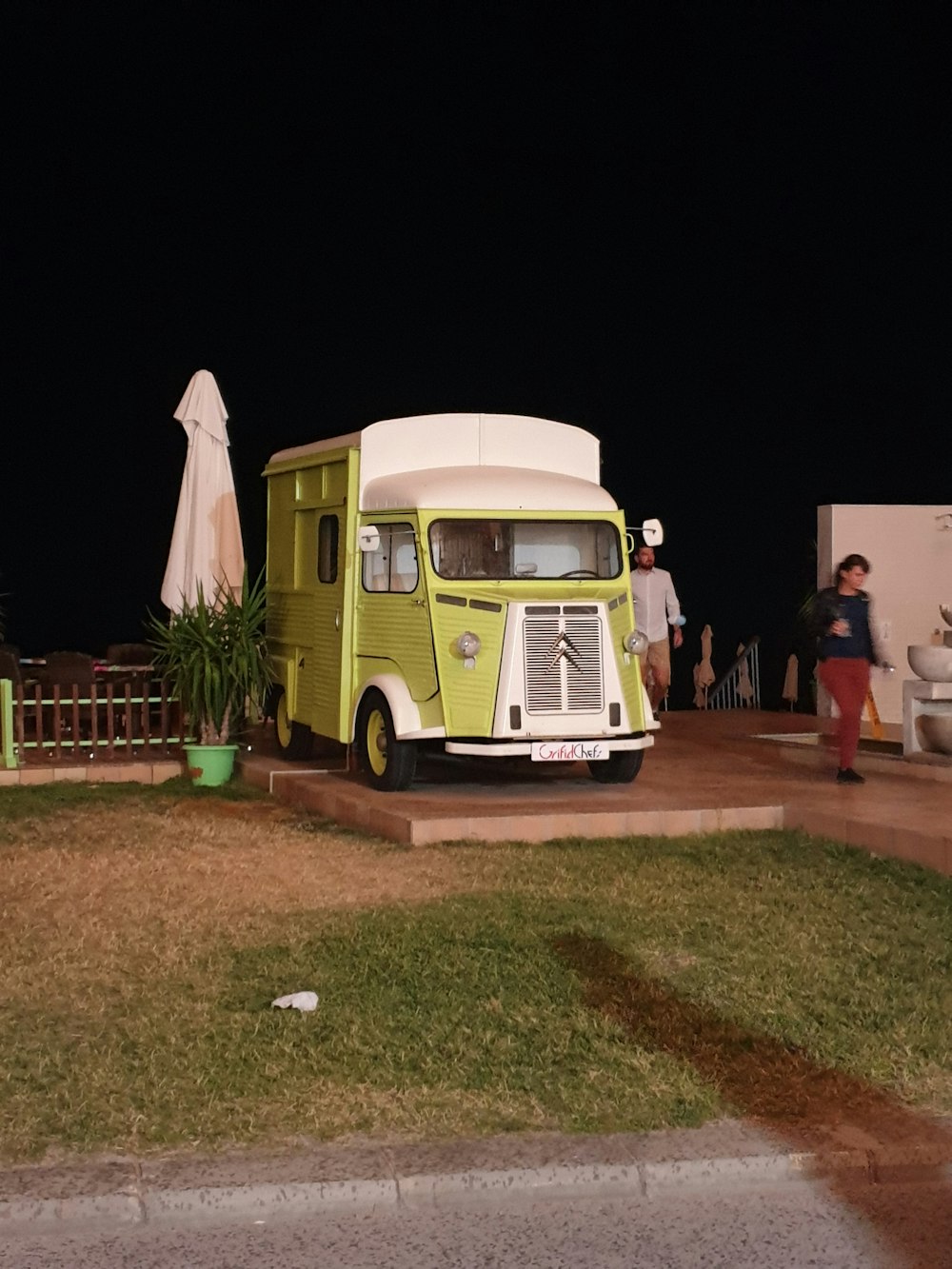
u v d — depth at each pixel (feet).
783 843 28.07
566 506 31.94
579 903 23.75
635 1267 13.21
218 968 20.38
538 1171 14.57
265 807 32.91
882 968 20.66
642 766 36.35
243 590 36.27
